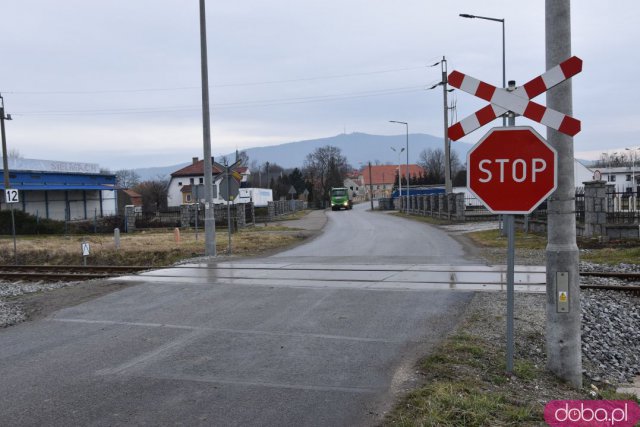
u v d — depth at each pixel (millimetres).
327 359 6367
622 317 8938
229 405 5051
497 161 5336
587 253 16781
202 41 19688
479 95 5363
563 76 5191
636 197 22797
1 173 47906
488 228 29609
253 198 73062
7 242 31594
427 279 11727
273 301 9789
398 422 4527
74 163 59719
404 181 111625
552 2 5629
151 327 8203
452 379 5535
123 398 5289
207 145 19875
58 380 5883
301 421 4660
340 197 82875
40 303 10656
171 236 34062
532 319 8000
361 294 10141
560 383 5734
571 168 5785
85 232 41938
